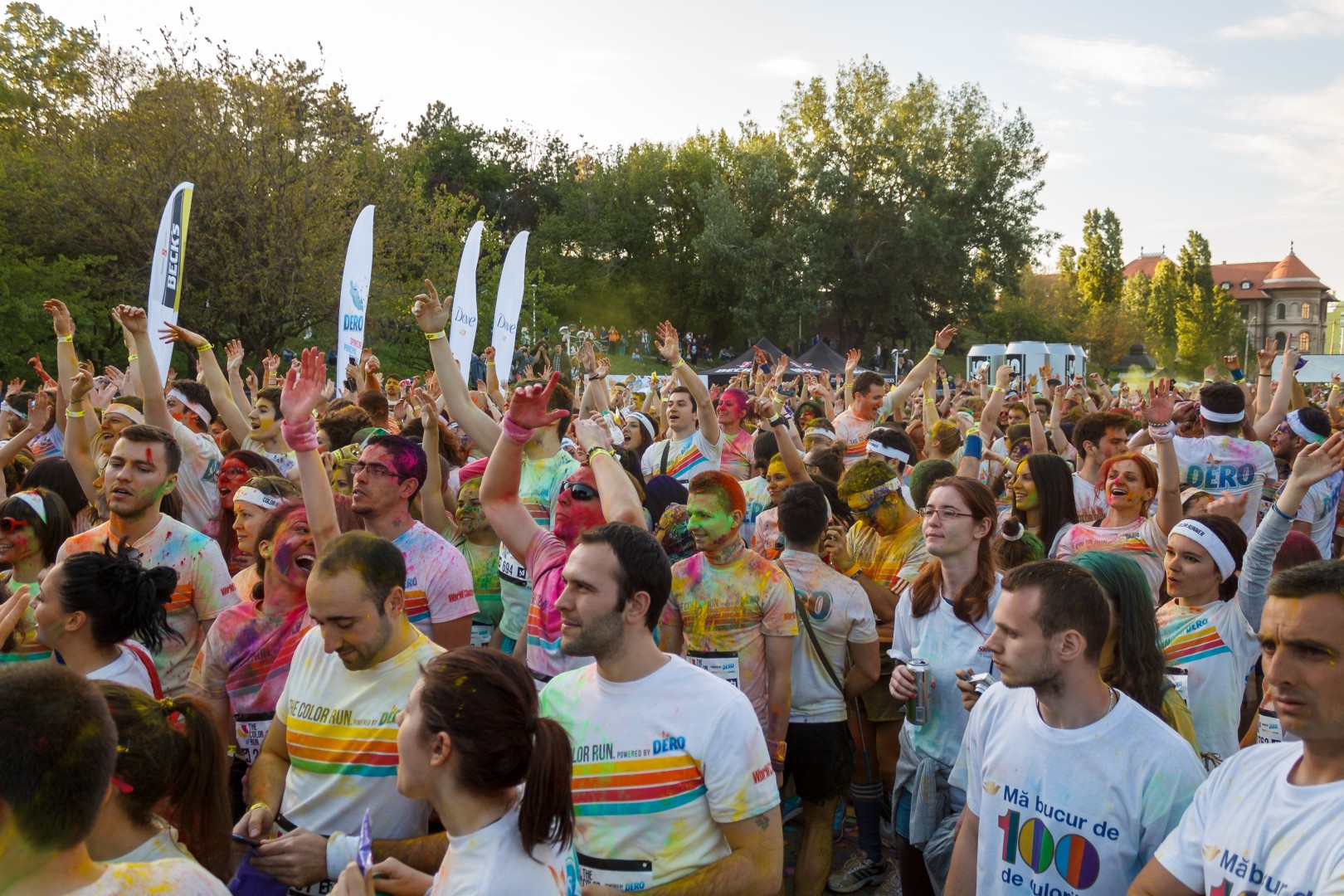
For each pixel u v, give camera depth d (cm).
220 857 260
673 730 272
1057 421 1004
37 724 182
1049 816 268
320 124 2748
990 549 388
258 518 423
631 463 614
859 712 484
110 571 319
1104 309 7575
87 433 565
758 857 269
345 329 1009
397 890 255
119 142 2552
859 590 455
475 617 534
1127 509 509
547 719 224
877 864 481
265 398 659
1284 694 212
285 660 360
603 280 5838
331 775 302
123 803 229
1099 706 271
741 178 5494
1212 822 228
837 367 3441
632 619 277
